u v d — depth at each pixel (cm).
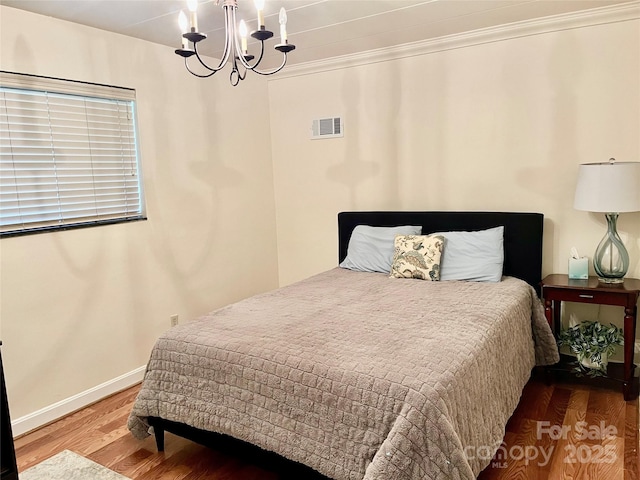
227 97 391
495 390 210
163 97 338
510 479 207
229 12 204
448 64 347
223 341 214
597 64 298
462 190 354
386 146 382
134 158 325
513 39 321
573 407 268
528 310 288
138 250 325
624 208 267
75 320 289
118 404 299
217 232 387
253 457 203
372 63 378
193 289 368
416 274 321
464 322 226
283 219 446
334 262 423
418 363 180
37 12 263
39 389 272
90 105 296
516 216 324
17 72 255
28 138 266
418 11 284
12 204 261
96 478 222
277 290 306
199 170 368
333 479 176
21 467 232
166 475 223
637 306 300
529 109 322
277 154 439
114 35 304
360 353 192
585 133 307
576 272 302
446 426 158
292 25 303
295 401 186
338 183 410
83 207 297
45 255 272
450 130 353
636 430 243
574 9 289
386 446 158
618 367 303
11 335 259
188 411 216
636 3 278
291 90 422
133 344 325
